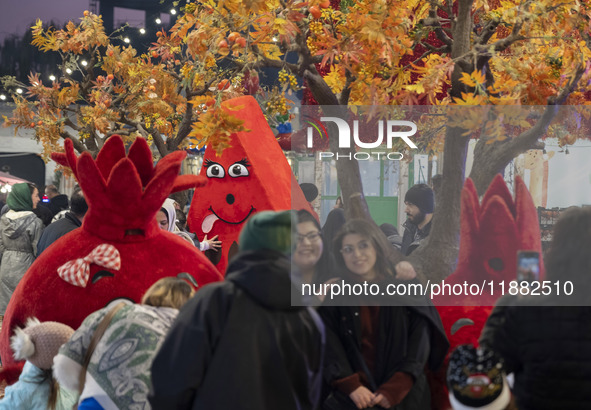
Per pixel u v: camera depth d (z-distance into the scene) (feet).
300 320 8.30
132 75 28.43
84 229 12.55
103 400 9.04
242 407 7.72
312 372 8.46
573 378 8.18
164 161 12.77
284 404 7.98
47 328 10.91
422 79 10.96
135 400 9.01
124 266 12.14
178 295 9.84
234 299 8.01
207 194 17.61
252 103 17.40
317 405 8.77
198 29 11.65
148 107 26.76
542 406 8.28
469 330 10.46
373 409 9.41
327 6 11.30
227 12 11.66
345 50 11.32
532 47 11.62
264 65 12.30
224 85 12.45
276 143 17.56
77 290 11.94
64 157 13.37
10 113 66.90
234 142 17.02
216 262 17.52
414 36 12.34
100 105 28.02
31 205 25.75
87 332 9.37
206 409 7.76
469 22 11.74
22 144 68.08
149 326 9.29
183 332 7.92
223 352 7.84
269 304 8.05
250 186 17.03
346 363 9.61
